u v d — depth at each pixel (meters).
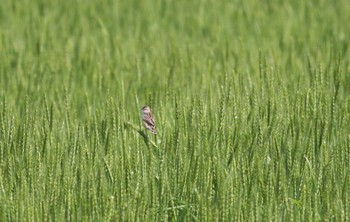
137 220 10.14
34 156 11.84
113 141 11.75
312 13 23.66
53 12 24.11
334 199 10.60
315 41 20.39
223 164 11.14
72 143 11.64
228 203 10.13
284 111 13.10
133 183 10.75
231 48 19.58
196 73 17.50
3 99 14.08
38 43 19.48
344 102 13.99
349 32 21.89
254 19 23.28
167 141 11.65
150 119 11.52
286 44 19.89
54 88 16.31
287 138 11.98
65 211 10.29
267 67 15.22
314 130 12.17
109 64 18.33
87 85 16.86
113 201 10.23
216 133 11.99
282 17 23.50
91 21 23.38
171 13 24.25
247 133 12.15
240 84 14.83
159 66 18.02
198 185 10.91
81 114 14.51
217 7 25.20
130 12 24.30
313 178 11.04
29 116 12.49
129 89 15.73
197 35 21.67
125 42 20.67
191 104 13.12
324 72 15.92
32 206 10.26
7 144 11.51
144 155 11.65
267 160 11.53
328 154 12.12
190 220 10.62
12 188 10.73
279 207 10.53
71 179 10.81
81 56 18.80
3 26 22.30
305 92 13.27
